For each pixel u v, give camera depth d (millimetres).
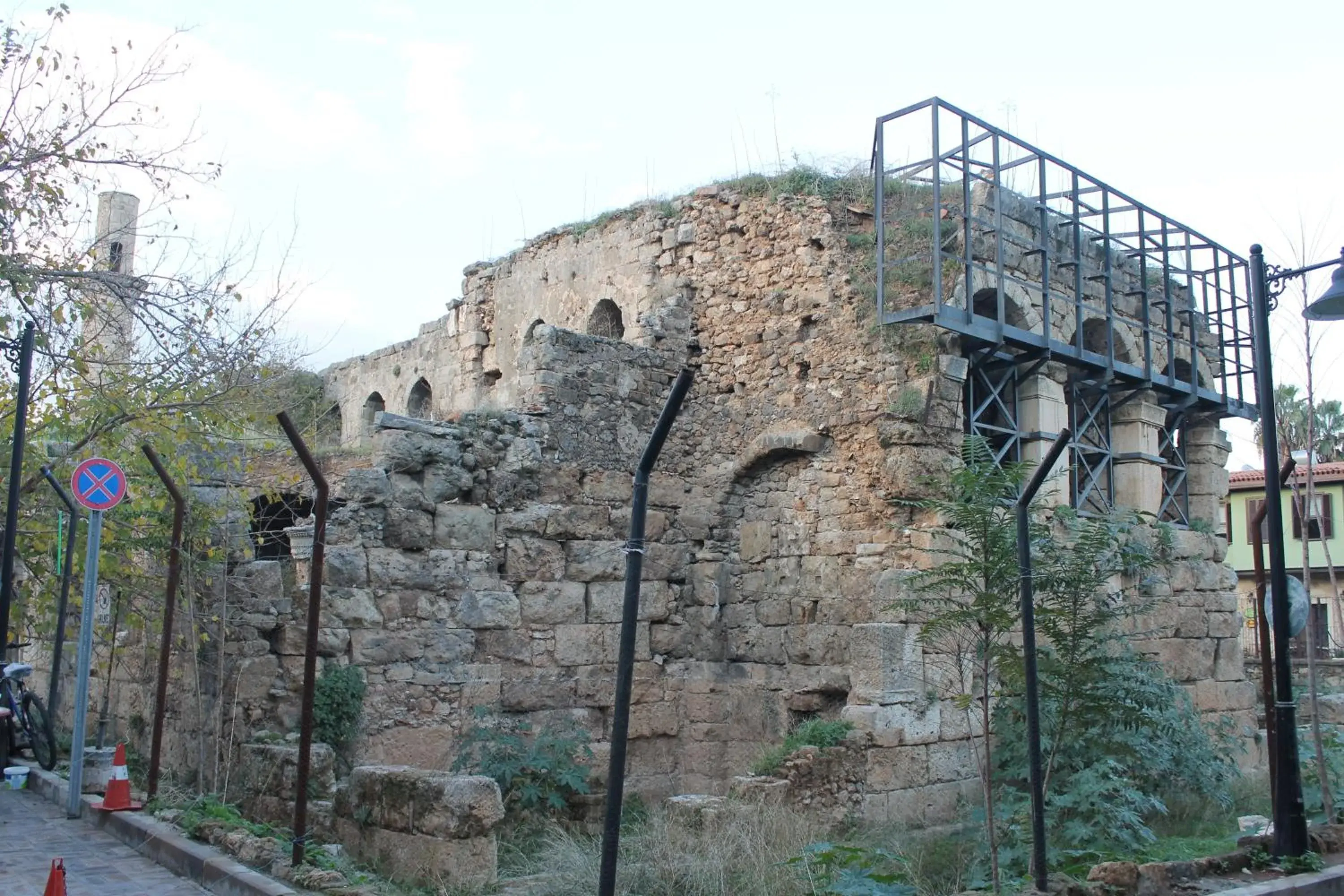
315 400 27703
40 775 12203
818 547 15477
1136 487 17688
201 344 13500
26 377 11727
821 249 15992
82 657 10797
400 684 13719
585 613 15453
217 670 12320
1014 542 10148
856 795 13391
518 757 13523
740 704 15930
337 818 10102
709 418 16844
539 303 20375
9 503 11609
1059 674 11102
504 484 15039
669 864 9430
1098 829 11688
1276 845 10461
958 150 15070
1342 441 39000
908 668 14141
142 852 9406
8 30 12453
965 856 11219
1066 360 16281
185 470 12891
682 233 17500
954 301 15008
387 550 13914
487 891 9133
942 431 14828
